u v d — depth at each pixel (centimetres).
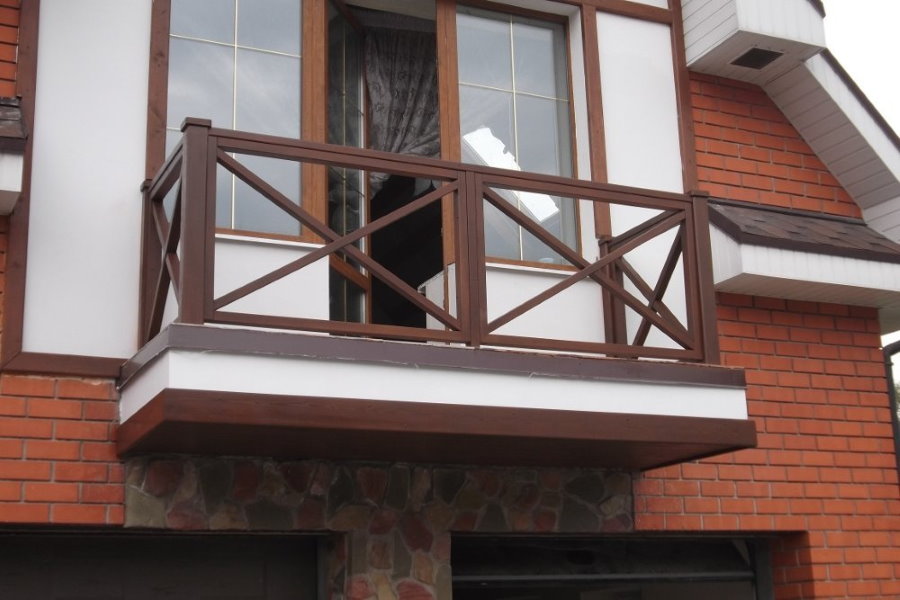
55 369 483
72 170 509
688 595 630
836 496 636
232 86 562
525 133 637
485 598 578
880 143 673
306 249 545
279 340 443
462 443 493
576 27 654
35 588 482
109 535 498
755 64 664
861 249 630
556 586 593
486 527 554
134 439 461
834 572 623
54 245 497
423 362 465
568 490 576
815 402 646
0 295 482
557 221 633
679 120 660
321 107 580
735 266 603
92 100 520
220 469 506
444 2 631
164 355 432
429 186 737
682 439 507
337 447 496
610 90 646
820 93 670
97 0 532
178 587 509
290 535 532
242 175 455
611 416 495
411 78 685
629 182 638
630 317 618
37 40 515
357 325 462
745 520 609
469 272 486
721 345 629
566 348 499
